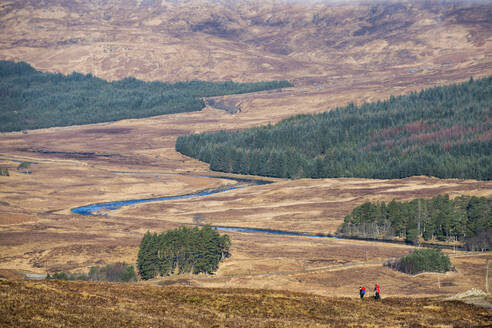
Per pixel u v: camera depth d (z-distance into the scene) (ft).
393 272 406.62
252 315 149.89
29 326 112.16
